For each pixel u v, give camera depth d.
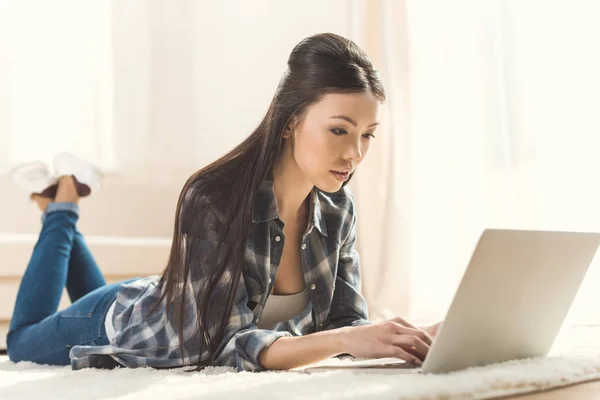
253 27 3.56
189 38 3.50
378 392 0.97
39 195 2.09
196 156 3.49
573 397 1.05
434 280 3.00
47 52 3.28
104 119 3.35
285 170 1.45
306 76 1.34
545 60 2.67
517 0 2.74
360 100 1.31
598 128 2.55
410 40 3.13
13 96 3.21
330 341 1.23
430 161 3.04
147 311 1.48
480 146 2.85
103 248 2.77
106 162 3.35
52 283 1.90
